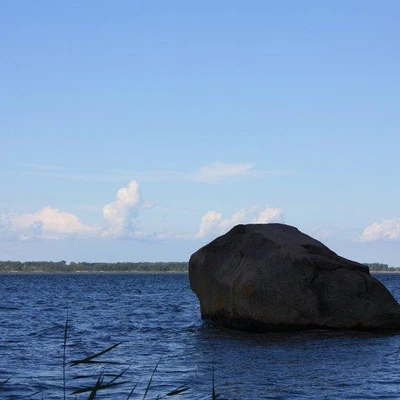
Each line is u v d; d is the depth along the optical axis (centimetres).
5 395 1076
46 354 1570
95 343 1805
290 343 1734
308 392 1104
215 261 2133
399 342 1748
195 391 1117
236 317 1972
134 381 1210
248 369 1339
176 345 1744
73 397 1072
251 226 2202
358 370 1325
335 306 1912
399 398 1055
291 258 1916
